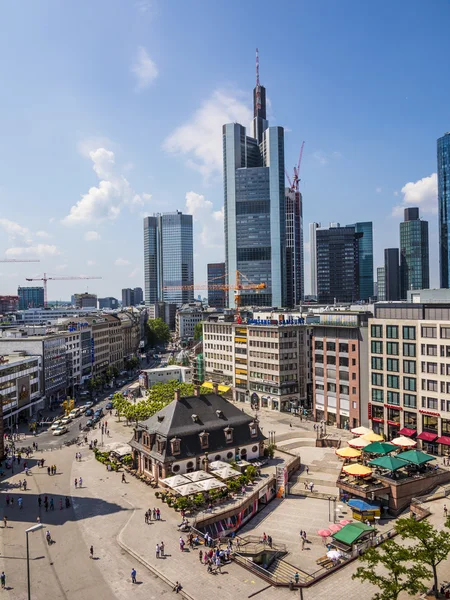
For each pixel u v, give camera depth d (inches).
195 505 3174.2
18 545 2733.8
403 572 1983.3
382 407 4965.6
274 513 3368.6
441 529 2778.1
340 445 4729.3
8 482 3796.8
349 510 3371.1
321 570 2541.8
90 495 3476.9
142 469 3927.2
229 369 7608.3
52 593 2262.6
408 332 4685.0
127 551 2657.5
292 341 6579.7
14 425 6043.3
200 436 3818.9
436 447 4421.8
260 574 2386.8
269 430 5433.1
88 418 6269.7
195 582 2329.0
